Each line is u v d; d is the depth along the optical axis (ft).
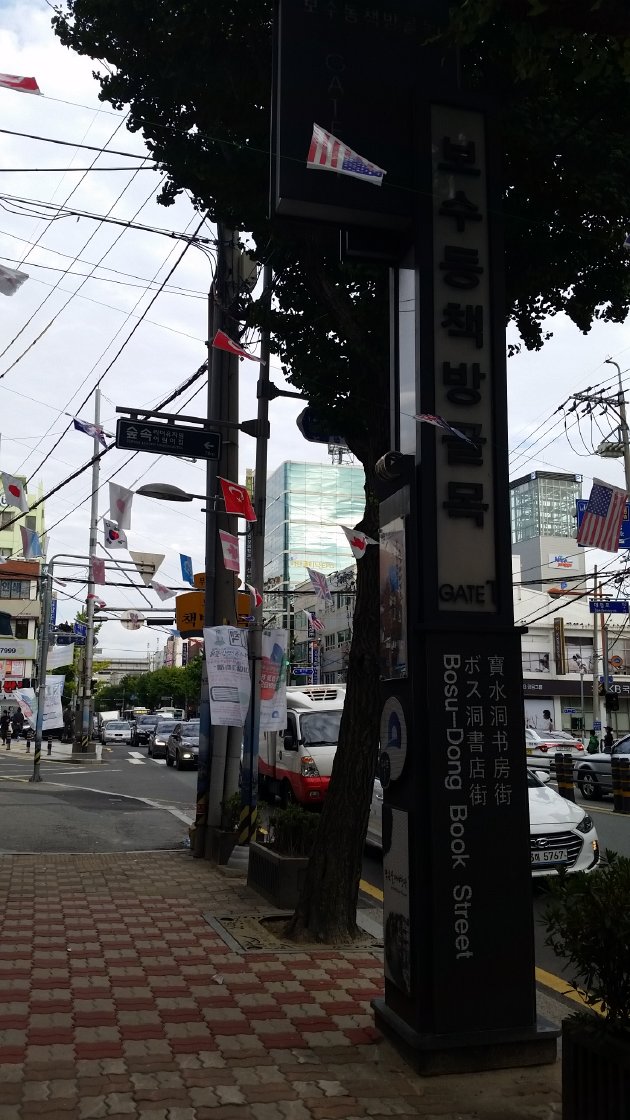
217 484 39.04
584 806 58.70
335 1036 16.44
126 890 30.01
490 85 21.83
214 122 26.45
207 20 24.48
